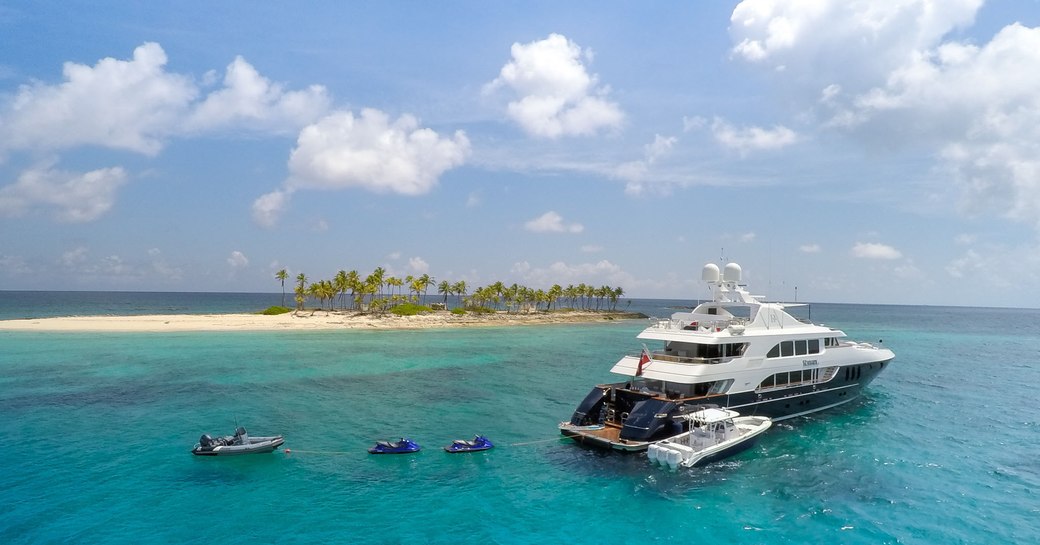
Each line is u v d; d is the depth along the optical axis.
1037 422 34.44
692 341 30.19
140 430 30.81
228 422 32.84
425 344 79.88
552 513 20.50
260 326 100.94
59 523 19.02
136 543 17.59
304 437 30.11
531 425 33.41
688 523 19.73
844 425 33.28
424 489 22.75
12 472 24.00
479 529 19.09
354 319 116.50
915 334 108.88
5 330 85.38
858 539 18.58
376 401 39.56
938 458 27.17
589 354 70.38
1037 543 18.41
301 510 20.42
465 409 37.50
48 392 40.81
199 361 57.47
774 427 32.41
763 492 22.62
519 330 112.25
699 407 28.86
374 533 18.62
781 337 32.88
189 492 21.98
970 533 19.11
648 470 25.05
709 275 35.22
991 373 54.62
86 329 88.62
